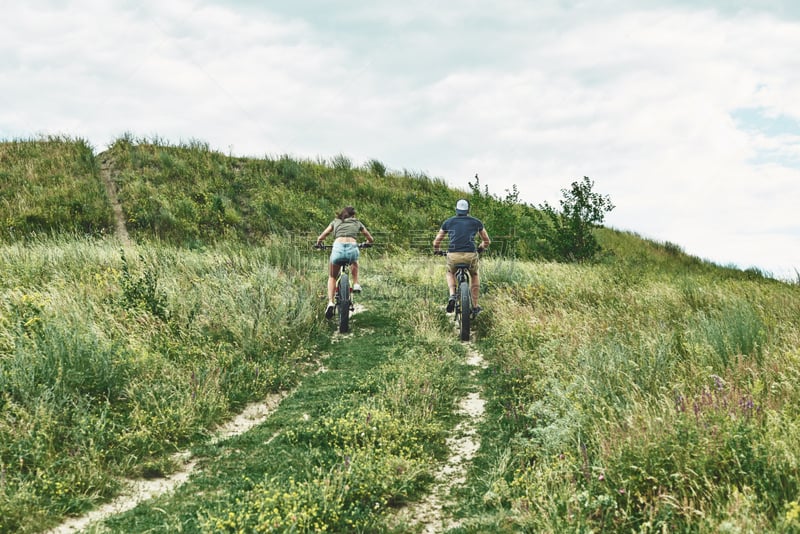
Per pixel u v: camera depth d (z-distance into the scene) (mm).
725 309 7555
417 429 5277
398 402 5785
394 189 23844
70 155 20766
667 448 3807
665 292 9258
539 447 4758
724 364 5676
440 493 4375
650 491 3586
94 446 4805
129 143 22969
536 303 8938
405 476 4434
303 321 8352
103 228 16750
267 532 3617
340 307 8570
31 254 10195
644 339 6277
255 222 18828
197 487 4465
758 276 14703
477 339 8367
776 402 4414
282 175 22812
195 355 6918
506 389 6309
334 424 5371
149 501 4254
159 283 8820
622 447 3922
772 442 3594
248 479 4492
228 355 7023
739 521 3068
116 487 4457
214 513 3947
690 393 4777
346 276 8734
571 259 17453
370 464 4457
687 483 3584
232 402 6070
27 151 20875
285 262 12375
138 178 19891
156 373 6230
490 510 4035
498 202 18656
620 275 10984
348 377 6816
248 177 21859
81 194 17859
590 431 4547
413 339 8148
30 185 18188
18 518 3885
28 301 6848
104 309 7590
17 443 4656
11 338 6137
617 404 4836
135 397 5672
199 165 21906
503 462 4527
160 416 5391
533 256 17672
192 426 5438
